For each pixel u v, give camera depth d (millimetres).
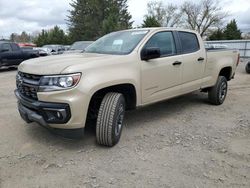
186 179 3281
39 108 3691
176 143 4328
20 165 3566
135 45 4617
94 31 53594
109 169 3490
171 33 5363
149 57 4512
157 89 4879
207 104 6828
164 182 3209
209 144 4312
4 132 4688
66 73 3578
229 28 55094
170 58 5090
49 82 3627
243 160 3789
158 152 3994
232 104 6945
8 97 7504
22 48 17000
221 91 6766
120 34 5266
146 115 5789
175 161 3725
